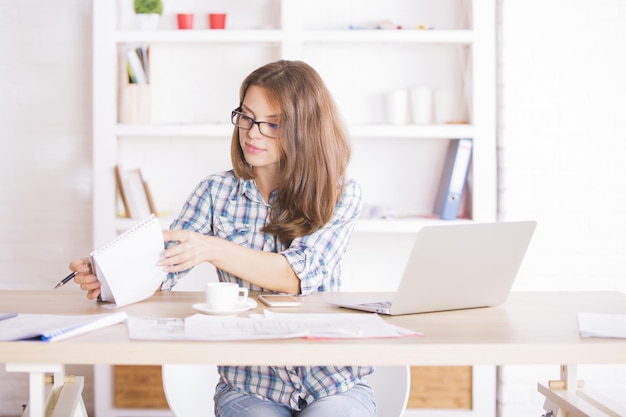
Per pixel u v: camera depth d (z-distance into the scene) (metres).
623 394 3.16
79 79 3.30
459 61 3.32
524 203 3.14
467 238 1.53
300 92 1.85
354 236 3.33
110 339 1.28
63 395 1.66
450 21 3.32
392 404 1.78
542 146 3.14
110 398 3.09
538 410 3.12
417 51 3.32
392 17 3.32
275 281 1.75
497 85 3.15
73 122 3.31
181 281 3.29
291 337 1.30
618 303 1.75
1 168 3.31
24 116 3.31
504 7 3.11
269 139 1.86
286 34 3.08
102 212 3.09
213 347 1.25
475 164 3.10
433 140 3.34
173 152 3.32
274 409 1.65
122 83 3.16
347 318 1.48
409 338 1.33
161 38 3.08
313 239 1.85
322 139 1.88
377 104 3.32
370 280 3.34
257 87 1.85
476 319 1.53
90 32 3.29
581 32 3.14
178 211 3.31
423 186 3.35
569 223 3.16
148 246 1.61
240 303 1.58
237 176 1.98
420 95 3.17
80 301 1.69
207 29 3.26
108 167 3.08
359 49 3.31
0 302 1.67
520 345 1.29
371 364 1.27
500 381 3.13
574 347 1.29
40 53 3.29
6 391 3.30
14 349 1.24
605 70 3.14
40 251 3.33
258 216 1.95
